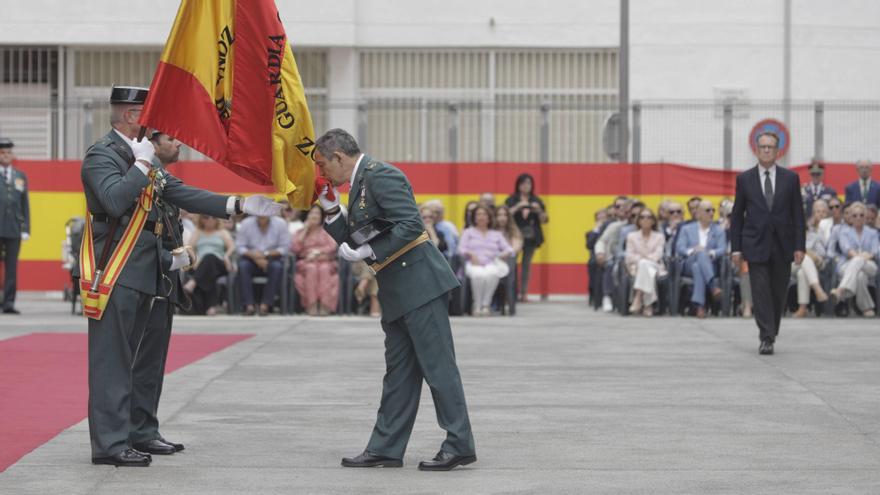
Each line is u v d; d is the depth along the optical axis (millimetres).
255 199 10766
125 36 37219
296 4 37062
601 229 29203
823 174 30625
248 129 10695
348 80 37500
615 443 11609
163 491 9609
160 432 12086
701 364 17266
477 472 10352
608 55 37594
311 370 16562
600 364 17297
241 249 24891
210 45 10617
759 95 37906
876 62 38000
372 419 12883
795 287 25422
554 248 31578
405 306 10305
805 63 38000
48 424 12500
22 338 20406
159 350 11008
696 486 9828
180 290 11078
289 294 24969
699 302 24578
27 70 37531
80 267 10492
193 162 31422
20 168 31312
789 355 18281
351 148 10359
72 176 31359
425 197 31812
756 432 12172
